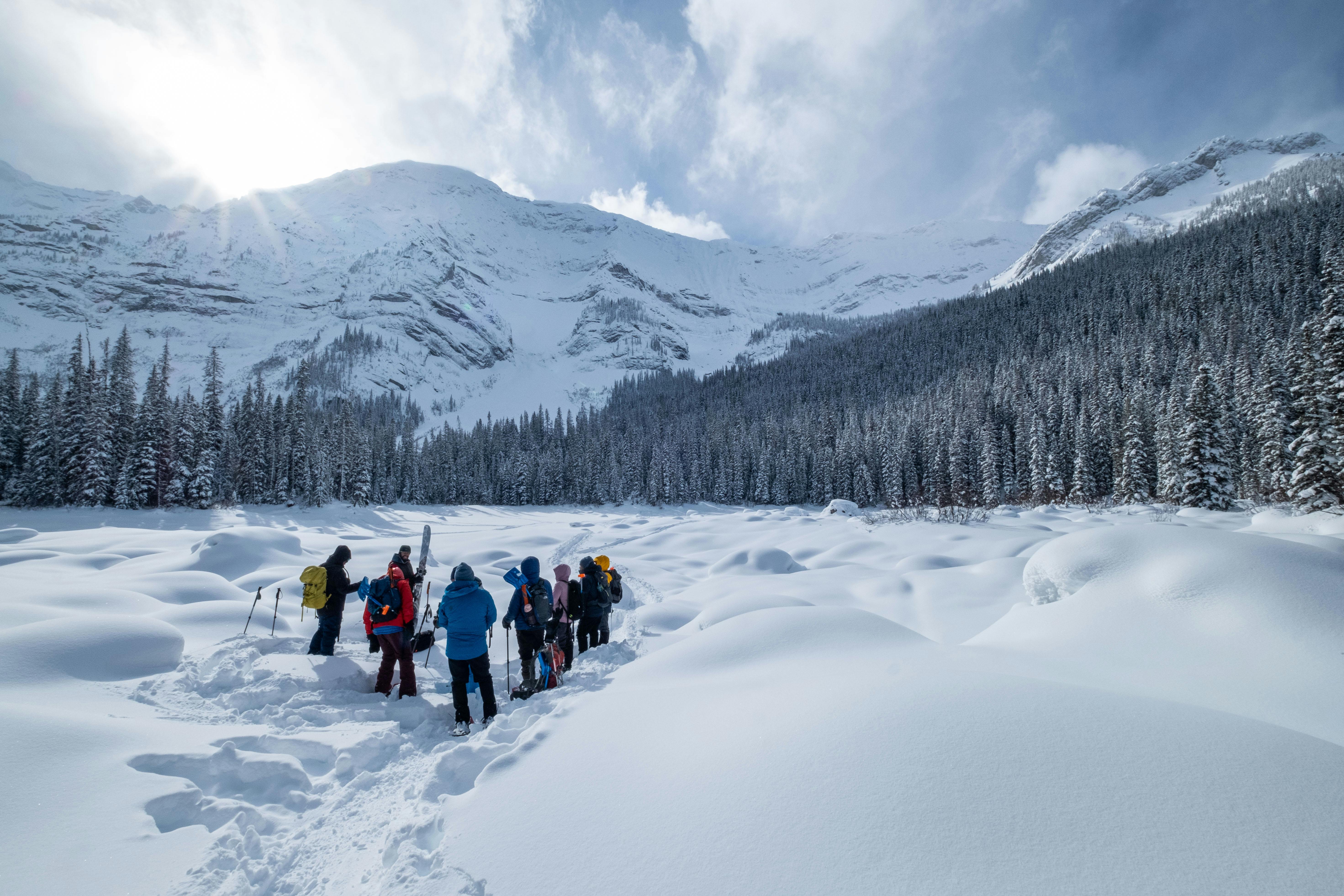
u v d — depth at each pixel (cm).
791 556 2342
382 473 8850
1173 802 269
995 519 3500
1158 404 5106
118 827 343
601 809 338
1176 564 704
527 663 721
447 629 619
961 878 243
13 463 5056
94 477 4572
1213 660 549
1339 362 2622
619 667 789
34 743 393
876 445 7881
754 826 297
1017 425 6334
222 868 331
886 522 3438
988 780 298
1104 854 245
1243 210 16575
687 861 283
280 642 823
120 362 5222
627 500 9069
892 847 265
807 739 362
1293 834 244
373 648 771
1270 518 2130
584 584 980
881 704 387
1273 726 335
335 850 370
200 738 495
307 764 504
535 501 9569
